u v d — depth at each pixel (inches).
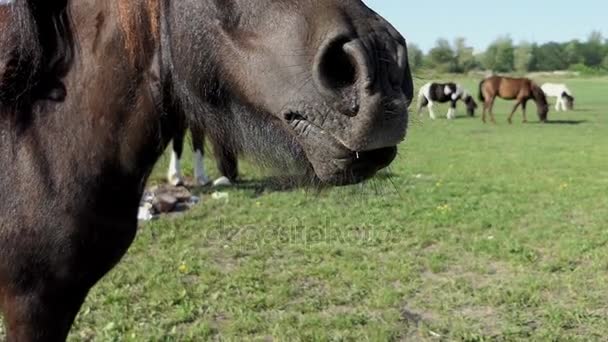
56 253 73.9
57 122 73.1
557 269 225.1
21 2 69.4
